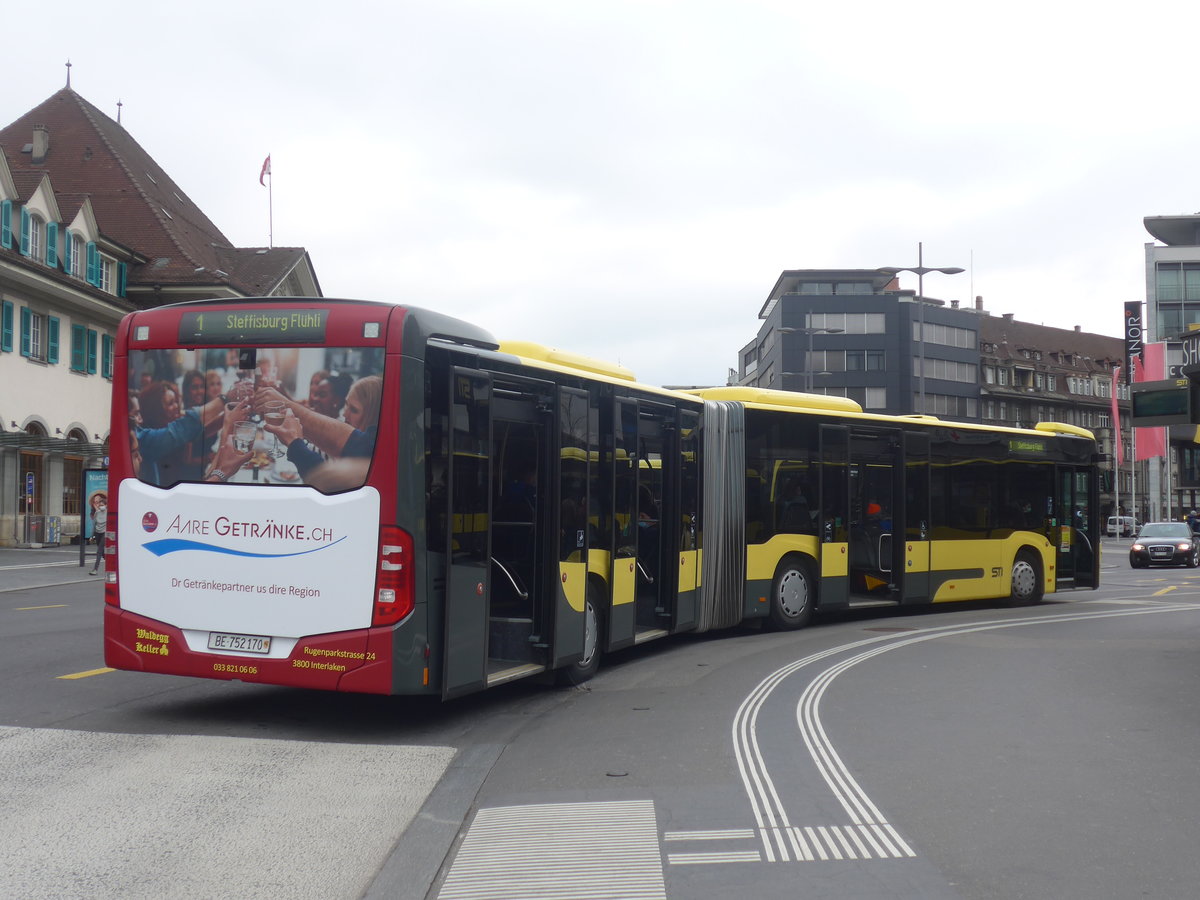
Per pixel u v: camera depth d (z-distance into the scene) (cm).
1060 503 2042
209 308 891
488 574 927
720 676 1166
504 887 518
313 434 859
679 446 1320
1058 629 1603
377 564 838
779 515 1545
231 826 611
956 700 1016
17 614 1789
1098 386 13450
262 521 864
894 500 1727
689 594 1351
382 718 941
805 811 648
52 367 4081
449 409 877
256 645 864
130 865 543
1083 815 637
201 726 887
